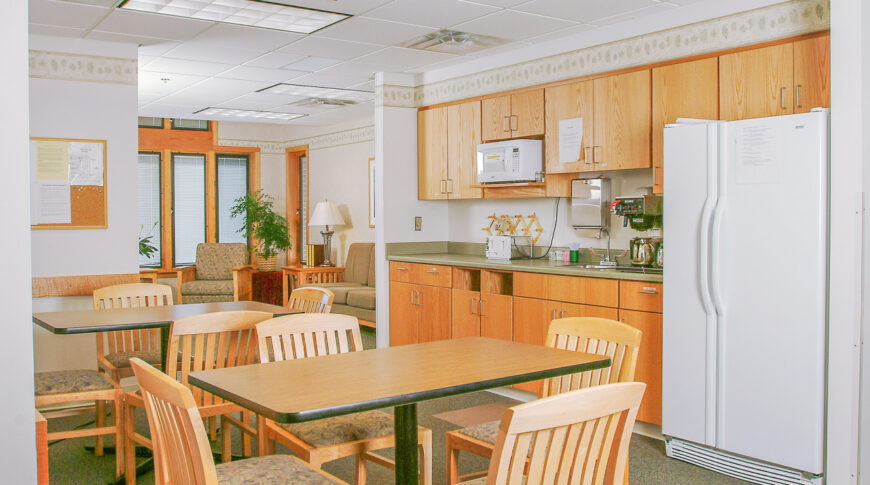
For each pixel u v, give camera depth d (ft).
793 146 10.52
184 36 15.96
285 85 21.90
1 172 5.69
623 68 14.79
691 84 13.43
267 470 7.02
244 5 13.65
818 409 10.34
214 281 28.91
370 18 14.55
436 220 20.95
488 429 8.69
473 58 18.29
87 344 16.58
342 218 30.32
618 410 5.56
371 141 28.45
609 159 15.03
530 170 16.85
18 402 5.81
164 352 11.48
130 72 16.69
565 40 16.06
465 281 17.54
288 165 33.86
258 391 6.48
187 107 26.53
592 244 16.83
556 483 5.44
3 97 5.68
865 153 10.18
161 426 6.10
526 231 18.63
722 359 11.39
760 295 10.91
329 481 6.81
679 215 11.93
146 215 31.60
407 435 7.44
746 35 12.62
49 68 15.78
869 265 10.27
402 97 20.18
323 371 7.40
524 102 17.04
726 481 11.19
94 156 16.31
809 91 11.72
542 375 7.39
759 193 10.88
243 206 31.83
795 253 10.52
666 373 12.20
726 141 11.25
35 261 15.76
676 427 12.07
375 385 6.72
